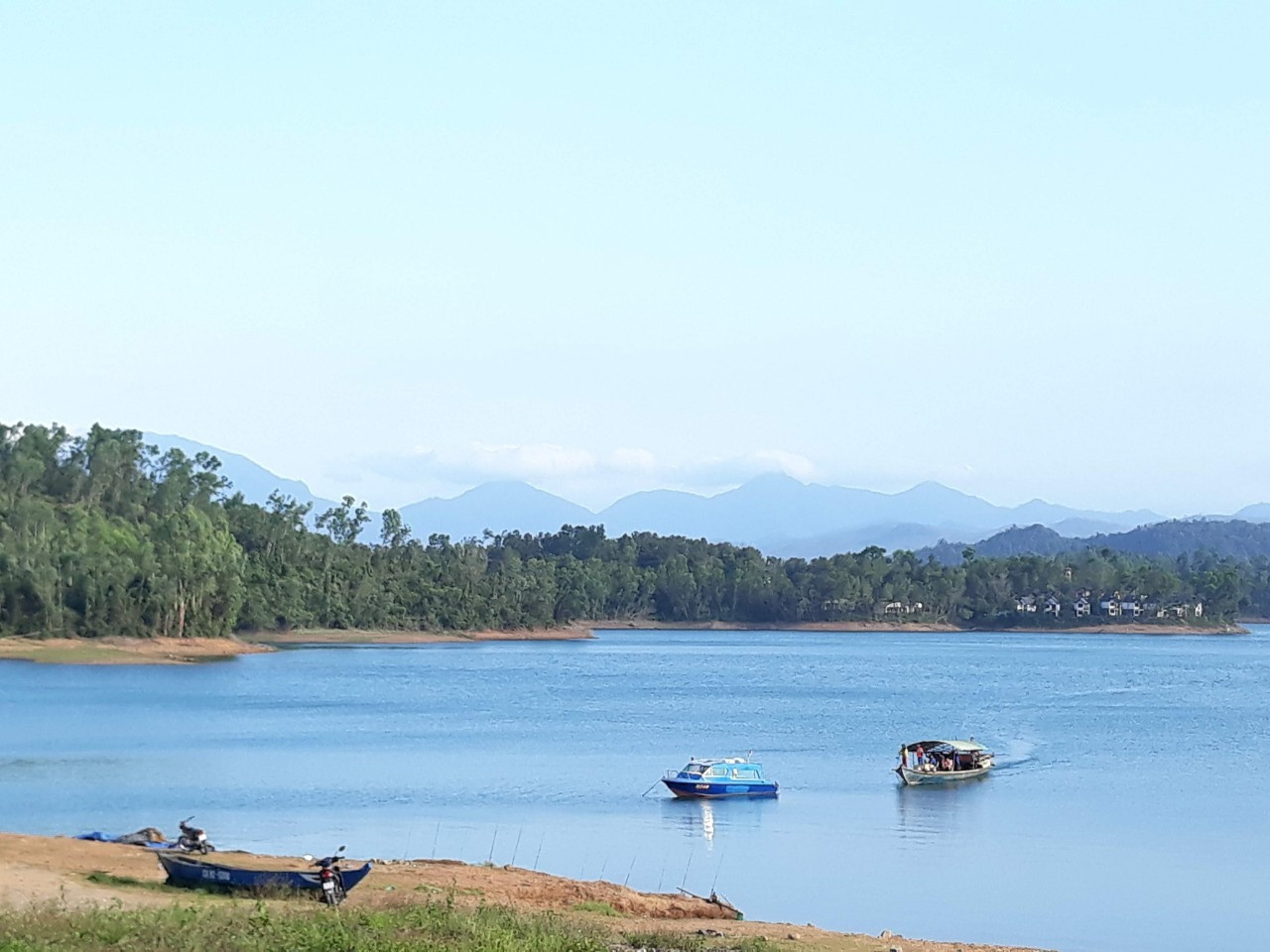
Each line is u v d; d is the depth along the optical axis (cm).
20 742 10244
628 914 4316
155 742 10362
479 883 4534
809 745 10881
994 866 5966
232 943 2955
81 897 3700
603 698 15800
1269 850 6334
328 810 7194
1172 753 10444
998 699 15950
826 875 5781
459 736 11225
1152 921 4991
